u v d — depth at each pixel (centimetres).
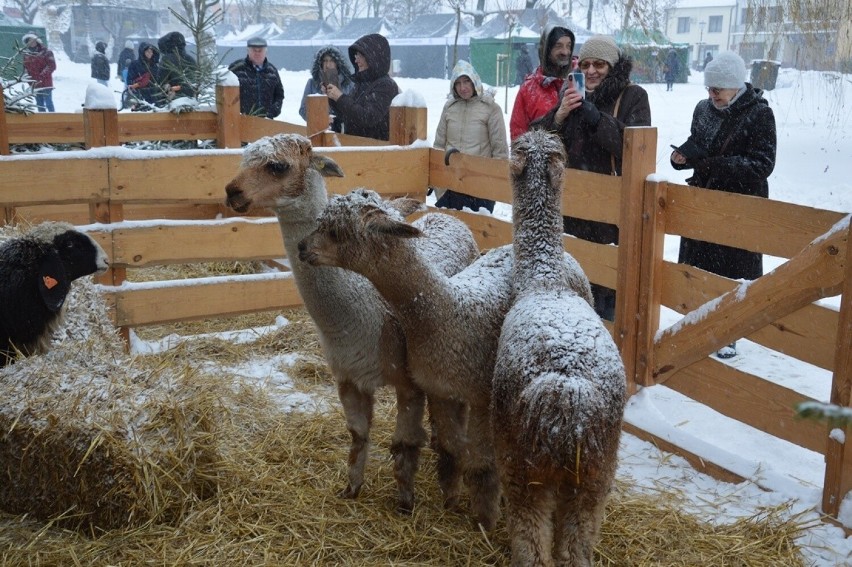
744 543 380
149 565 359
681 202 492
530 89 680
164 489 390
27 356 468
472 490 384
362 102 818
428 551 377
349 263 353
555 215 371
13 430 397
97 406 397
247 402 528
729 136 590
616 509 404
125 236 576
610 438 309
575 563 309
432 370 363
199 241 598
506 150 730
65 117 896
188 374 446
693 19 4406
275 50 4681
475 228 654
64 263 484
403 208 434
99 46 2259
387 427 502
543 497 314
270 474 438
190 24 920
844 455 388
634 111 589
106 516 385
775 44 1225
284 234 416
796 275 419
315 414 512
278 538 385
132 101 980
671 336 500
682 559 369
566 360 309
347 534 389
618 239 572
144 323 592
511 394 319
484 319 369
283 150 402
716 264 610
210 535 381
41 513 399
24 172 541
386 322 396
